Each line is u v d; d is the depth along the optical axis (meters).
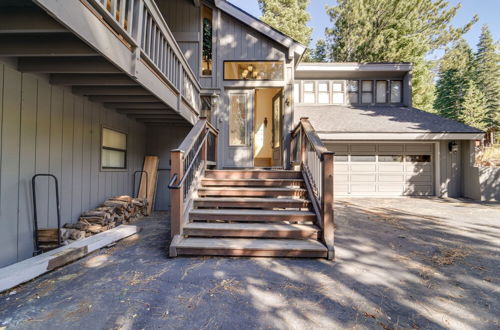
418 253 3.11
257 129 7.83
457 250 3.21
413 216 5.20
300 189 4.02
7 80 2.77
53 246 3.13
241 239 3.22
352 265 2.75
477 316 1.86
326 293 2.17
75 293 2.16
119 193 5.27
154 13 3.18
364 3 14.20
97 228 3.81
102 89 3.74
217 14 6.35
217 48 6.33
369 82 9.60
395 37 13.63
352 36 14.56
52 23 1.89
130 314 1.87
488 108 23.23
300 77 9.57
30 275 2.36
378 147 8.23
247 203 3.73
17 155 2.93
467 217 5.11
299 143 4.94
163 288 2.24
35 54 2.26
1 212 2.74
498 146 13.88
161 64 3.62
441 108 23.23
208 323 1.77
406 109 9.12
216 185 4.38
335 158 8.23
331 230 3.08
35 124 3.17
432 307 1.97
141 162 6.32
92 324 1.75
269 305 1.99
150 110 5.07
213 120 6.30
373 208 6.11
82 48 2.24
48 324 1.75
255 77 6.35
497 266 2.73
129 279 2.41
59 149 3.59
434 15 15.06
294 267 2.69
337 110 9.05
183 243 3.04
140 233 4.09
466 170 7.89
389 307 1.97
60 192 3.62
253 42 6.30
